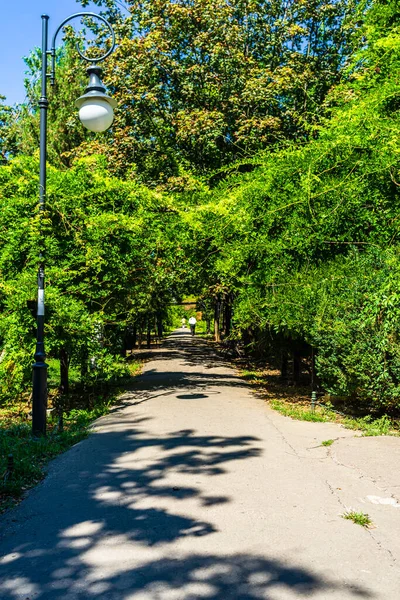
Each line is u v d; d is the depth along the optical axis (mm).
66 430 9297
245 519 5152
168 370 20531
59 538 4762
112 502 5656
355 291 9883
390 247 10453
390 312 8930
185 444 8156
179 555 4410
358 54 14914
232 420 10055
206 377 18062
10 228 11562
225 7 19719
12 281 11242
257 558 4344
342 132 11625
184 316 88750
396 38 11953
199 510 5395
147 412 11062
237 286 13914
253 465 6973
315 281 11477
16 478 6391
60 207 11953
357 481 6258
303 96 19984
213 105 20047
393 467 6789
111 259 12844
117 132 18906
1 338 12375
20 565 4262
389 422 9266
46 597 3773
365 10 15758
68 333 11500
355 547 4539
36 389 8727
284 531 4867
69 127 21203
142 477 6516
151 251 14289
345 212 11602
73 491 6035
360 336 9492
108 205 13383
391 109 12430
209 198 14266
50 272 11484
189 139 19156
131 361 24094
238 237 13281
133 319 15414
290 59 19797
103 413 11125
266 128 18641
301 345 14906
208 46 19484
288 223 12391
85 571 4152
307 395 13562
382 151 10992
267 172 12500
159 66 19859
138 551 4488
